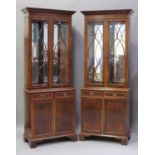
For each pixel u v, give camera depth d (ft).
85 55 15.19
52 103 14.62
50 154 13.29
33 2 16.52
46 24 14.49
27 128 14.76
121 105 14.60
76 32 17.13
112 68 14.98
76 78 17.34
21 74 16.76
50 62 14.65
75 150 13.84
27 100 14.62
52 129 14.67
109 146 14.44
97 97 14.96
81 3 16.96
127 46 14.52
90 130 15.20
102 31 15.02
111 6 16.62
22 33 16.53
